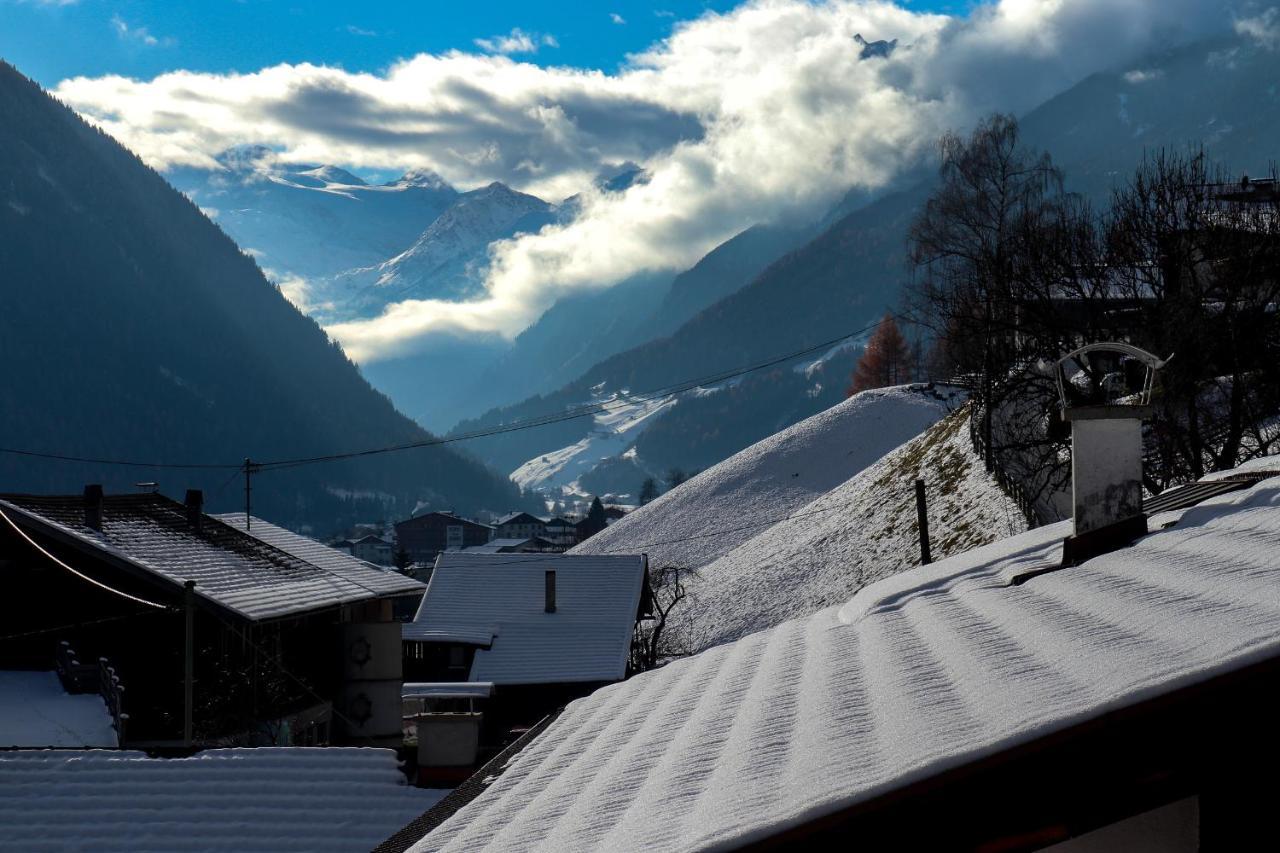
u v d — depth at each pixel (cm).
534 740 1084
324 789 1388
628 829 543
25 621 2969
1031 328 3922
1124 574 694
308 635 3559
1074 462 893
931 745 454
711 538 9912
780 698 691
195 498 3825
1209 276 3709
